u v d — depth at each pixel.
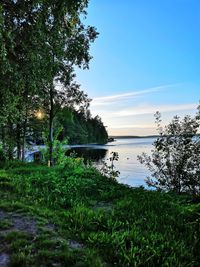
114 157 15.00
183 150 11.39
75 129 102.81
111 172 14.53
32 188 10.95
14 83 13.10
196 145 11.33
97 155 67.62
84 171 14.06
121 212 8.04
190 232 6.73
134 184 23.31
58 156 27.23
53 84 21.89
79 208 8.00
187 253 5.66
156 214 7.90
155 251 5.49
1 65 11.91
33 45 12.83
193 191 11.02
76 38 19.19
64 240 5.95
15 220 7.11
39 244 5.62
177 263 5.25
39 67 13.29
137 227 6.77
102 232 6.37
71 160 26.34
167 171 11.80
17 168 16.09
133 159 55.66
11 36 11.54
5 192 10.10
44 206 8.77
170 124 11.77
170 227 6.92
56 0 11.96
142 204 8.83
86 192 10.84
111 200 10.01
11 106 16.16
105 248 5.67
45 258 5.12
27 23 12.40
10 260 5.12
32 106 23.09
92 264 4.91
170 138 11.68
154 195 9.98
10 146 24.70
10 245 5.60
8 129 25.55
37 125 27.88
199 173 11.02
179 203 9.30
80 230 6.55
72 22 13.55
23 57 13.28
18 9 11.87
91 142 168.00
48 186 11.49
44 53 13.31
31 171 15.03
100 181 12.44
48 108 24.67
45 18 12.54
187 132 11.49
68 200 9.46
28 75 13.34
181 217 7.75
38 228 6.58
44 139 27.89
